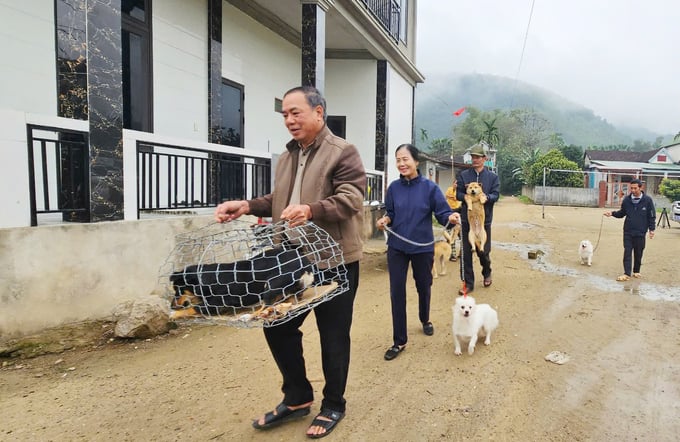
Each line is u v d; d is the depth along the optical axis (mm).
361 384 3797
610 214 8406
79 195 5133
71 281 4750
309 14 8703
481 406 3402
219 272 2314
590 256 9562
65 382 3822
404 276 4480
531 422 3170
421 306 4965
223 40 9461
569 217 22703
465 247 7000
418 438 2973
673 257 10633
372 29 11398
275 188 3016
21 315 4383
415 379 3895
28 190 4457
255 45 10578
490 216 7219
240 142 10234
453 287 7410
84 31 5082
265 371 4047
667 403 3443
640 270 8961
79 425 3150
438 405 3424
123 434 3035
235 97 10023
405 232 4480
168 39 8094
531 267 9281
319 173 2748
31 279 4434
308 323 5496
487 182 6980
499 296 6793
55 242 4605
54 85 6289
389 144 14062
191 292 2334
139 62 7582
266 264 2365
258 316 2209
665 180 32750
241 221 6617
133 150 5590
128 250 5266
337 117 13500
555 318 5664
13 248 4289
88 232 4875
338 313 2904
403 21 15164
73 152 5074
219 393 3625
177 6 8250
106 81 5281
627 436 2988
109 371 4043
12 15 5758
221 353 4477
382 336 5023
